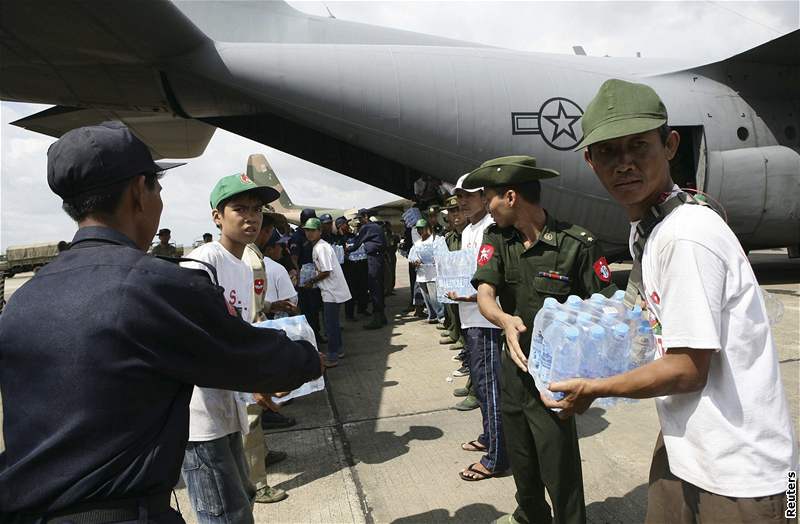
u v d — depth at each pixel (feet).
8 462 3.23
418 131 22.80
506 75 23.84
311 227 18.24
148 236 3.98
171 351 3.36
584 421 11.82
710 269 3.57
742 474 3.61
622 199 4.19
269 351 3.88
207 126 32.55
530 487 6.98
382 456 10.78
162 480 3.34
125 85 23.06
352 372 17.52
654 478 4.52
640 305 4.51
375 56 22.71
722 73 26.73
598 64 26.30
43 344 3.18
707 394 3.72
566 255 6.57
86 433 3.10
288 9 25.17
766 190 26.07
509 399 6.88
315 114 22.38
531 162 6.99
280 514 8.68
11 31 18.22
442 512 8.44
